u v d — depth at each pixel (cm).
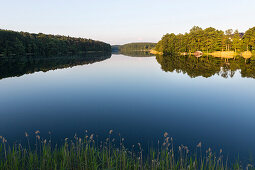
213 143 899
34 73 3591
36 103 1623
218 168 632
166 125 1141
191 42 9569
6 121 1206
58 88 2250
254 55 7275
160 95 1881
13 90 2133
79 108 1487
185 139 947
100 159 705
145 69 4253
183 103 1606
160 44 13362
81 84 2511
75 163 676
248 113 1339
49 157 667
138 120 1227
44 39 10794
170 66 4725
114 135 993
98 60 7719
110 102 1655
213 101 1652
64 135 988
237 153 797
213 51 9175
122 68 4547
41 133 1015
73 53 14438
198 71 3591
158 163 667
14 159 639
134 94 1930
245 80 2591
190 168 628
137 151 804
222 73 3247
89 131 1048
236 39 8112
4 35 8188
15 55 8831
